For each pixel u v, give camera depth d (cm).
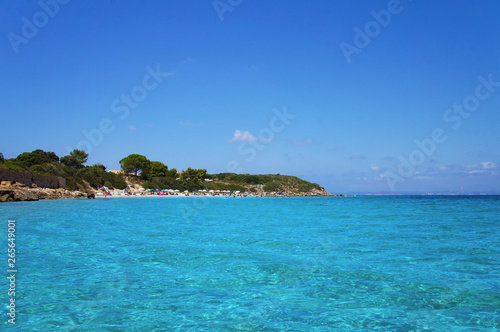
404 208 4838
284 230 2016
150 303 712
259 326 598
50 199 6075
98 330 572
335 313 660
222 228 2133
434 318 633
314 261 1118
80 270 986
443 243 1483
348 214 3538
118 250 1312
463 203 6919
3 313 646
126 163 13000
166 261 1116
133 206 4928
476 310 672
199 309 679
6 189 4853
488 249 1328
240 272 970
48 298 734
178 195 11994
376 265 1056
